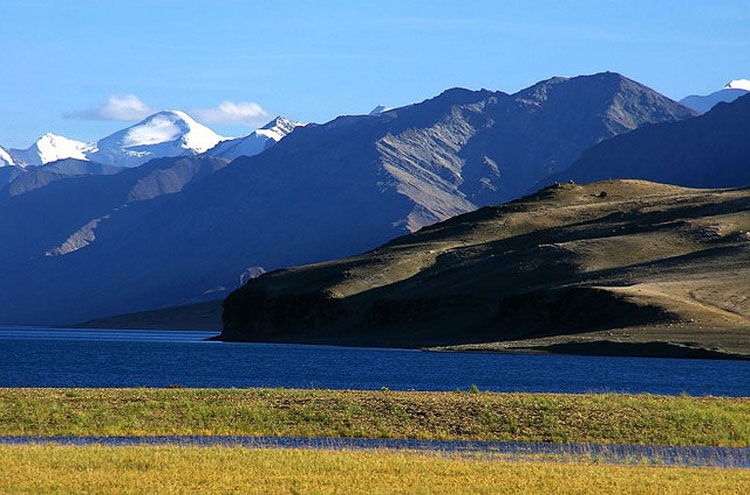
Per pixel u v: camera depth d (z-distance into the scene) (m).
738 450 71.56
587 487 53.78
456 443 72.88
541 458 66.25
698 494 52.41
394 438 74.62
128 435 73.88
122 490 51.72
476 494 51.72
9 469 56.62
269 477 55.53
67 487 52.12
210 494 51.09
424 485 53.78
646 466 62.62
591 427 77.19
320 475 56.34
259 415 78.94
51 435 73.44
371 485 53.59
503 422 78.06
